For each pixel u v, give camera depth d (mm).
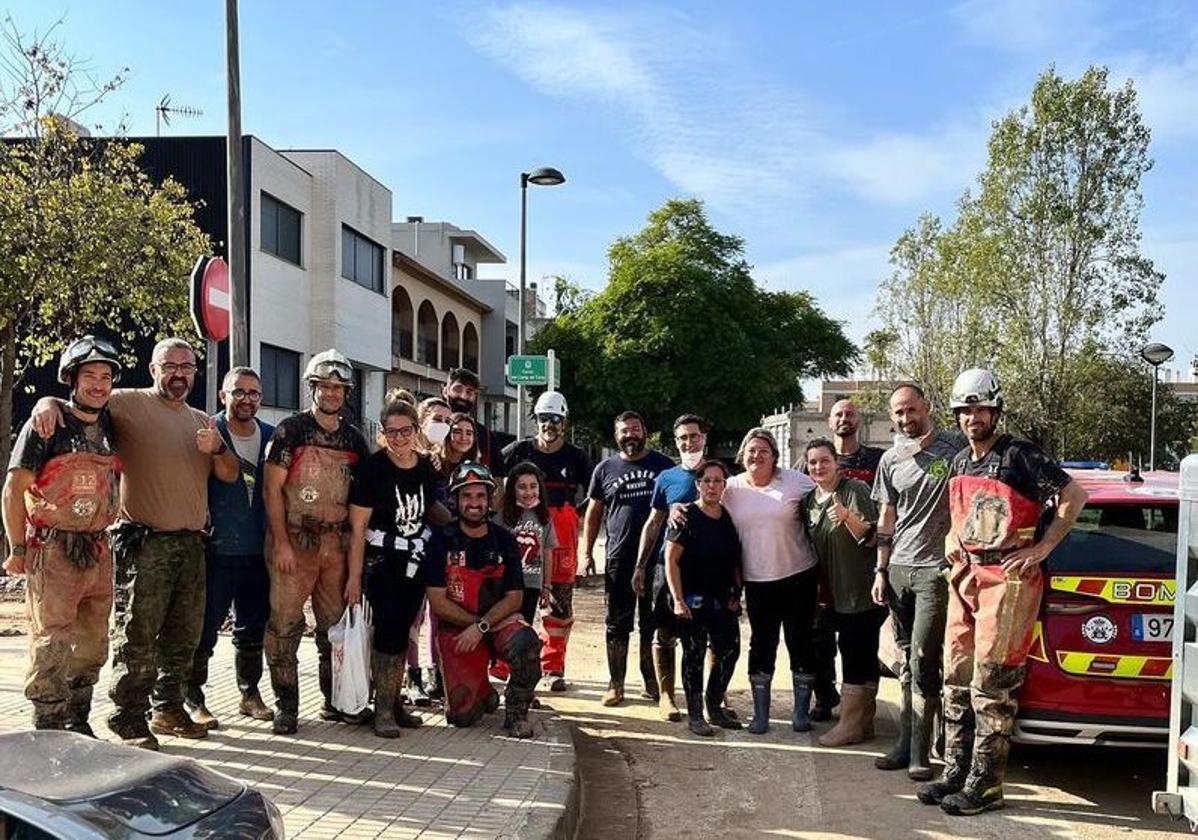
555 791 5109
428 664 7277
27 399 19734
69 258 13484
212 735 5926
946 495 5918
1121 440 35344
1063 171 27484
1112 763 6430
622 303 30453
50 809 2680
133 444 5336
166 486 5379
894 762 6266
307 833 4477
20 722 5918
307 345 23453
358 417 25578
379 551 6082
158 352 5461
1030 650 5512
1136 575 5469
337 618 6129
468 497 6328
